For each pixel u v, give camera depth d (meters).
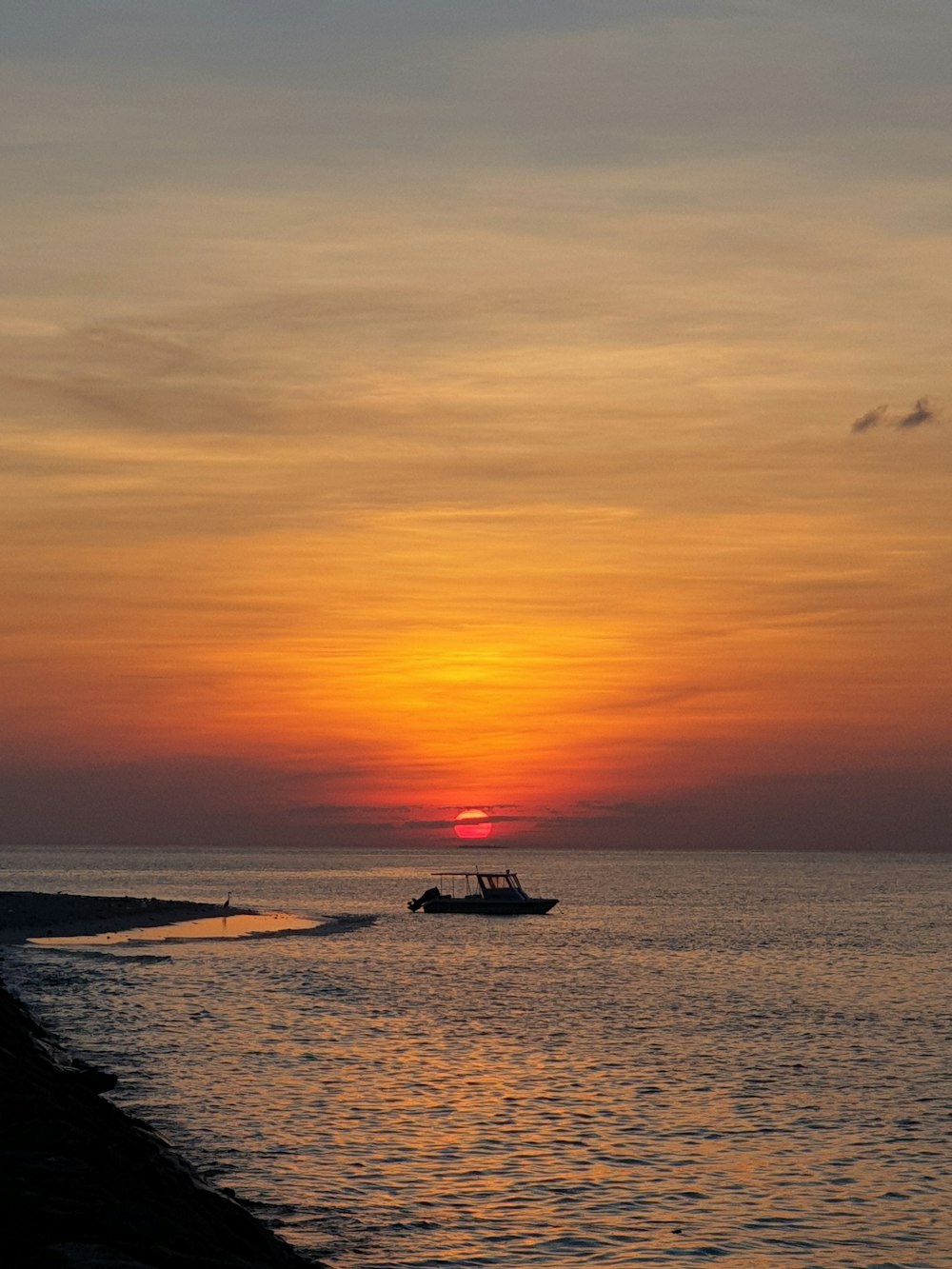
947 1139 34.38
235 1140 32.09
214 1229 20.67
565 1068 43.28
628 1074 42.53
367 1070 41.91
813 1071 43.81
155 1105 35.69
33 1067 27.84
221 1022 51.75
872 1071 44.03
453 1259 24.41
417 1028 51.91
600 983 70.38
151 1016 53.03
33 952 80.38
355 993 63.72
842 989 69.62
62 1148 21.39
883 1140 34.09
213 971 71.88
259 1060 43.22
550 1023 54.22
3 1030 31.22
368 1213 26.84
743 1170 31.03
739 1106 37.88
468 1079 40.94
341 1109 35.91
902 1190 29.64
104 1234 17.62
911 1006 62.69
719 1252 25.41
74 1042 45.72
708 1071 43.41
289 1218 26.28
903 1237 26.50
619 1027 53.44
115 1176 20.67
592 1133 34.12
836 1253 25.50
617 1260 24.75
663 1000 63.53
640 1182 29.78
